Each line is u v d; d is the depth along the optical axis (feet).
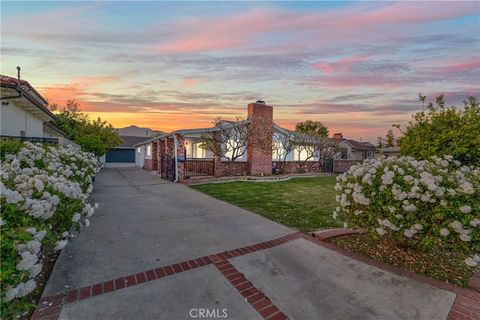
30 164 13.52
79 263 10.79
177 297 8.59
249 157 47.75
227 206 22.91
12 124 26.76
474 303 8.61
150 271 10.31
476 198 9.49
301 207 22.72
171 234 14.96
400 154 19.80
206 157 56.54
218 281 9.73
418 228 9.94
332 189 33.60
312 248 13.23
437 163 12.61
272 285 9.53
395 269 10.94
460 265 11.40
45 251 11.10
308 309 8.16
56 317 7.33
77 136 65.10
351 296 8.91
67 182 9.76
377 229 11.13
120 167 83.10
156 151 62.54
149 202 24.21
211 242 13.83
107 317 7.41
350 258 12.00
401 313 8.02
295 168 58.54
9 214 6.25
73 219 8.86
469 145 16.01
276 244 13.74
